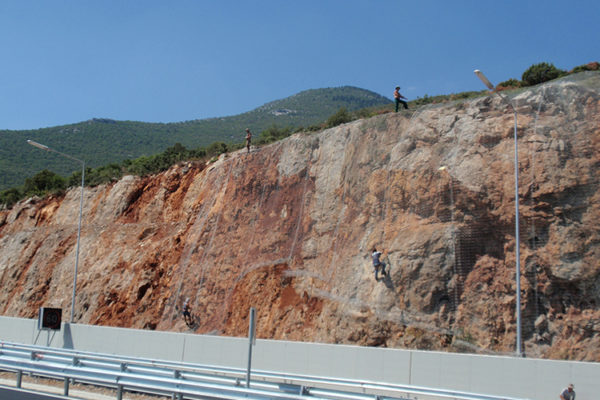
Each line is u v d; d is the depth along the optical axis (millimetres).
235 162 34781
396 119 26594
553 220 20203
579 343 18125
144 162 50312
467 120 24047
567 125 21625
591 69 29234
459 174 22500
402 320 21000
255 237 29453
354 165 26906
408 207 23453
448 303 20516
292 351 19094
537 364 14758
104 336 23203
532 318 19078
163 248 35281
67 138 117250
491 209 21297
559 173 20734
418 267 21469
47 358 18234
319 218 27188
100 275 37844
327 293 24094
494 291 19969
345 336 22062
